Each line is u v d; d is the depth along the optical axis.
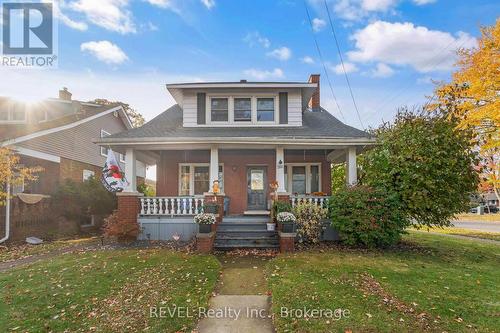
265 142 10.20
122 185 10.05
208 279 6.08
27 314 4.63
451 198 9.12
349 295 5.15
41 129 13.95
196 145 10.65
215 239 9.23
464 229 16.80
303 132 11.20
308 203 10.00
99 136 19.11
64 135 15.70
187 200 10.66
